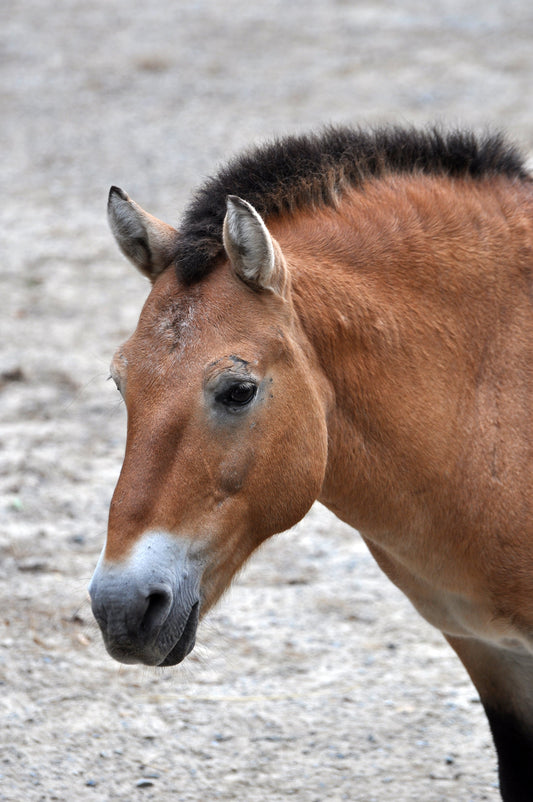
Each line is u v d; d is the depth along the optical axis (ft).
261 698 40.96
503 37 144.87
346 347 27.53
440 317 28.71
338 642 44.91
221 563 25.50
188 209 28.27
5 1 180.34
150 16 169.17
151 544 23.81
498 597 28.68
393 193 29.86
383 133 31.07
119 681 41.68
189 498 24.40
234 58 145.89
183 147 116.57
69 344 75.56
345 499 28.53
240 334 25.18
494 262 29.53
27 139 123.34
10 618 45.11
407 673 42.70
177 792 35.35
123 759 37.01
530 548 28.22
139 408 24.62
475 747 37.93
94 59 149.07
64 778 35.73
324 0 172.86
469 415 28.60
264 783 35.94
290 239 28.32
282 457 25.73
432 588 30.04
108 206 26.94
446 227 29.48
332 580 49.93
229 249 25.29
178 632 24.21
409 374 28.12
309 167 29.48
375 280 28.32
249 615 46.83
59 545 51.24
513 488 28.37
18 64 148.46
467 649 31.76
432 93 124.26
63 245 95.45
